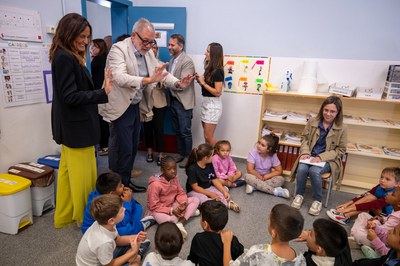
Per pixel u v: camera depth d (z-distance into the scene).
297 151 3.12
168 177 2.27
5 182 2.01
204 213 1.54
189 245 2.01
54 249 1.90
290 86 3.24
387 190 2.31
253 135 3.59
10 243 1.93
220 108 3.25
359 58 3.06
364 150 2.93
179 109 3.34
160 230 1.40
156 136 3.37
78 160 1.97
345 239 1.35
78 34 1.76
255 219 2.39
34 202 2.20
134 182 2.93
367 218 2.17
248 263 1.28
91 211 1.53
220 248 1.46
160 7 3.47
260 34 3.30
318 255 1.41
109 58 2.20
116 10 3.65
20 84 2.22
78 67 1.81
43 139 2.49
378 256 1.89
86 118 1.91
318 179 2.56
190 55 3.59
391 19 2.89
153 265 1.37
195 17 3.48
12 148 2.23
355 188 3.04
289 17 3.18
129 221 1.94
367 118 3.04
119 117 2.29
